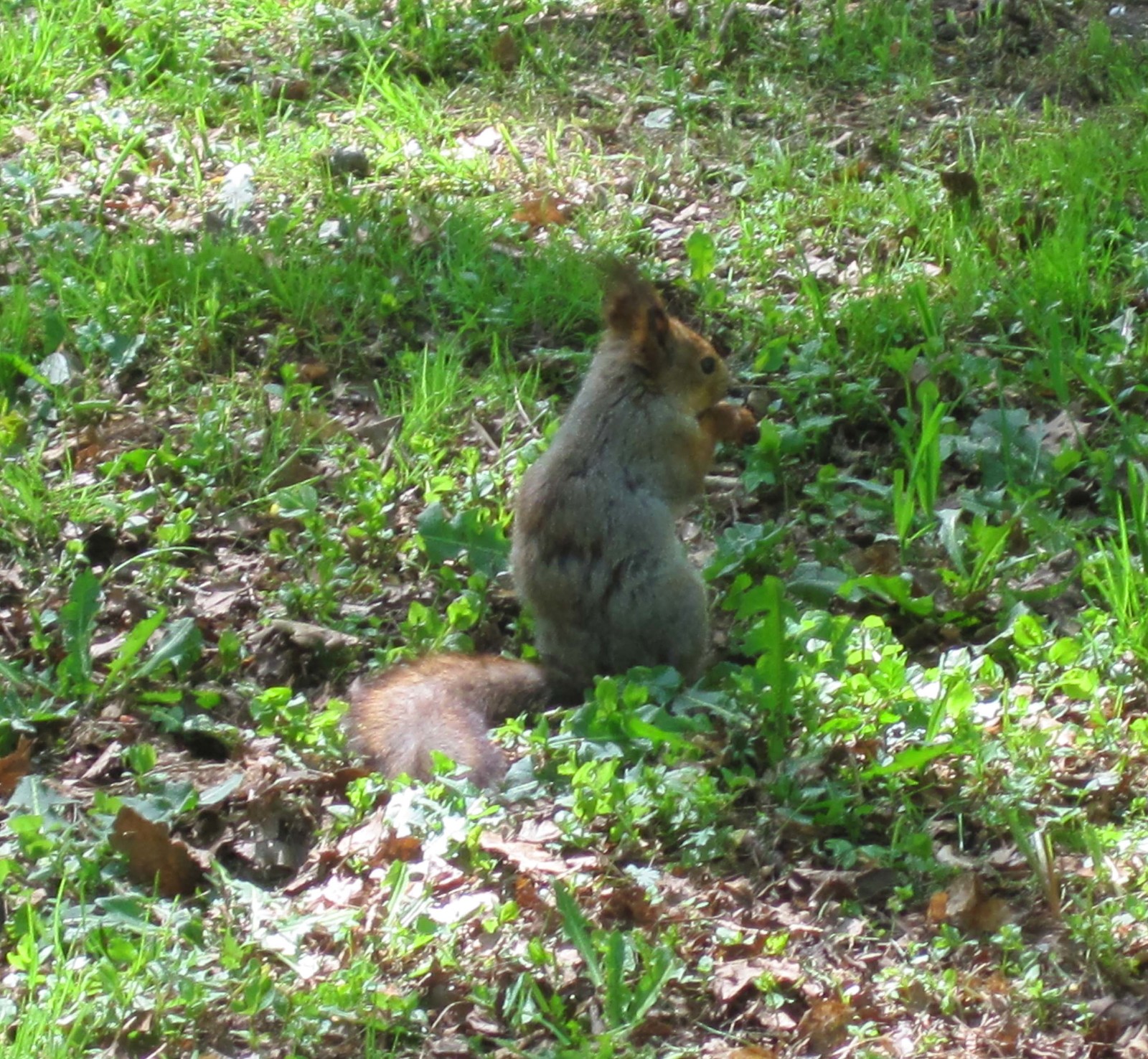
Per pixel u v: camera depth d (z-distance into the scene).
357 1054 4.55
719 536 7.41
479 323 8.82
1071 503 7.39
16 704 6.09
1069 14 11.80
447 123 10.73
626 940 4.82
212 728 6.07
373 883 5.16
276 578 7.09
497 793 5.53
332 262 9.12
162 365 8.45
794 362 8.14
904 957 4.89
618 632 6.21
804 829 5.37
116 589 6.90
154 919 5.03
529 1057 4.51
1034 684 5.99
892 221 9.38
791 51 11.45
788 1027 4.66
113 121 10.71
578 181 10.05
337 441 7.94
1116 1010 4.66
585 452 6.29
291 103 11.09
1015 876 5.19
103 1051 4.50
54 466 7.84
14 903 5.07
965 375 8.01
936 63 11.35
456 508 7.45
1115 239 9.05
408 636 6.69
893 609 6.69
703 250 8.88
